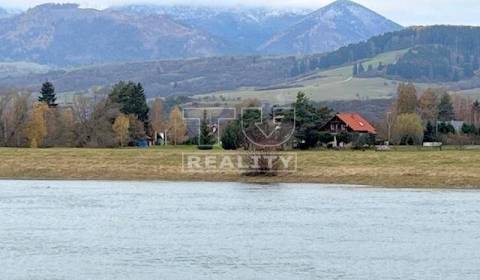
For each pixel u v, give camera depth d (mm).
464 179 198000
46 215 140875
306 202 162500
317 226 130000
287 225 130875
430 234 122188
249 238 117938
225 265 98562
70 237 117625
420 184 196625
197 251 107250
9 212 144625
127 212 145875
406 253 107125
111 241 114438
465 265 99625
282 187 192250
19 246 109875
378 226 130000
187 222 133625
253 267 97750
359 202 162625
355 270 96562
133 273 93938
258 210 149750
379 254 106312
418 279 92438
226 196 173000
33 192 180375
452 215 142625
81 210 147875
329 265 99188
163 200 164750
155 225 130125
